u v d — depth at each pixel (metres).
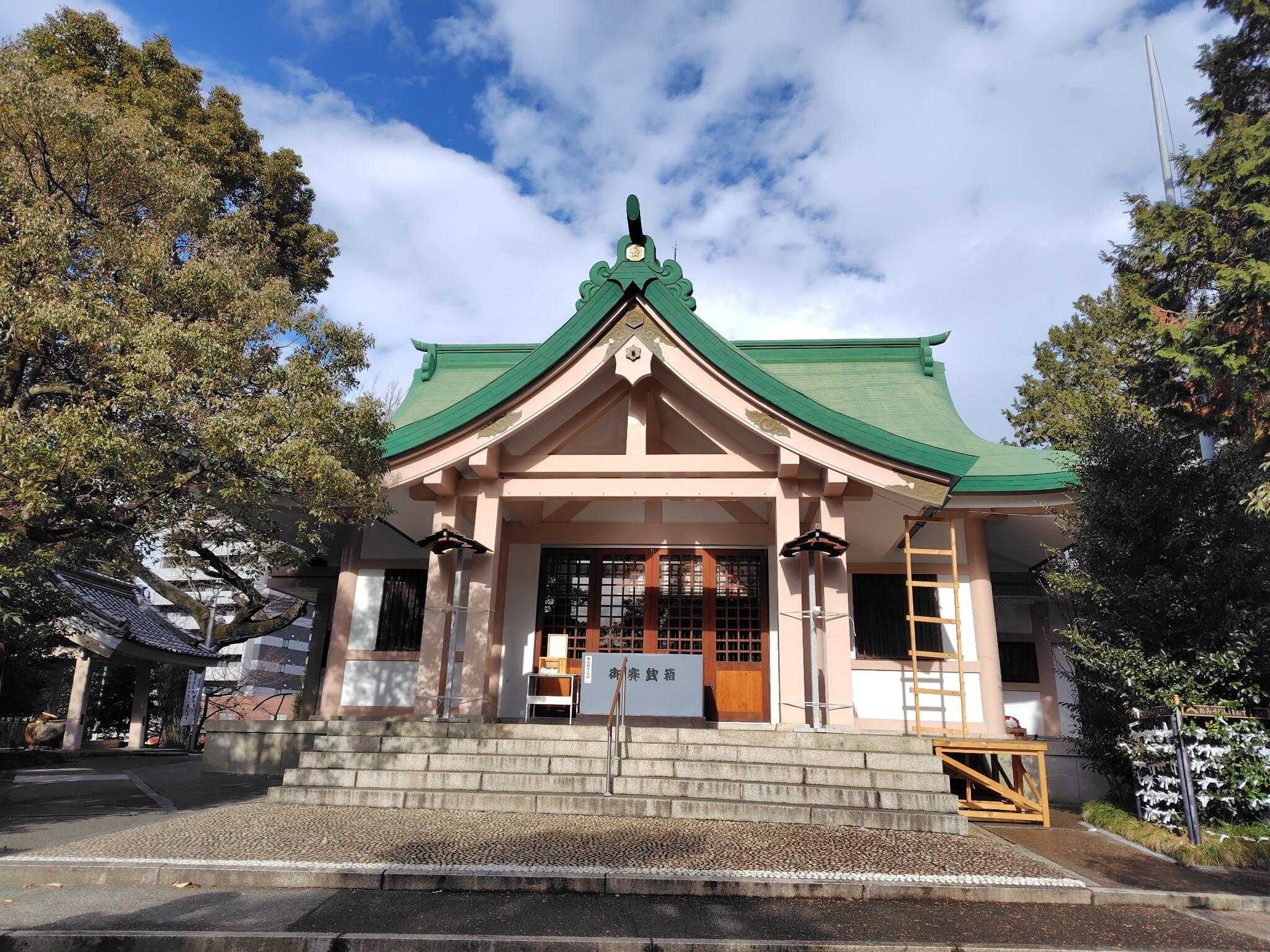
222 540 10.74
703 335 11.21
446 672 11.42
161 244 8.92
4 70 8.64
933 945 5.14
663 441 13.38
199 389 8.21
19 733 21.61
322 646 17.58
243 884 6.16
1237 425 10.46
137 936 5.07
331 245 23.28
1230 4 11.20
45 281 7.88
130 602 24.80
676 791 8.69
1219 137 11.20
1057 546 13.26
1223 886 6.64
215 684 37.94
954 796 8.40
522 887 6.10
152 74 19.58
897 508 11.91
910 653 12.14
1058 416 21.56
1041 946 5.18
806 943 5.10
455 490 11.93
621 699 10.80
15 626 12.89
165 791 11.26
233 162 20.75
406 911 5.61
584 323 11.41
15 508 7.80
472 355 16.41
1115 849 8.12
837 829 7.87
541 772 9.16
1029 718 12.95
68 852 6.79
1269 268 9.20
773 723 12.60
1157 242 11.54
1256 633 8.45
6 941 5.04
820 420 10.92
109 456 7.45
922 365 15.46
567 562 13.63
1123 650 8.91
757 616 13.16
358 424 9.30
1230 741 8.12
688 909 5.75
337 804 8.76
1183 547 8.96
